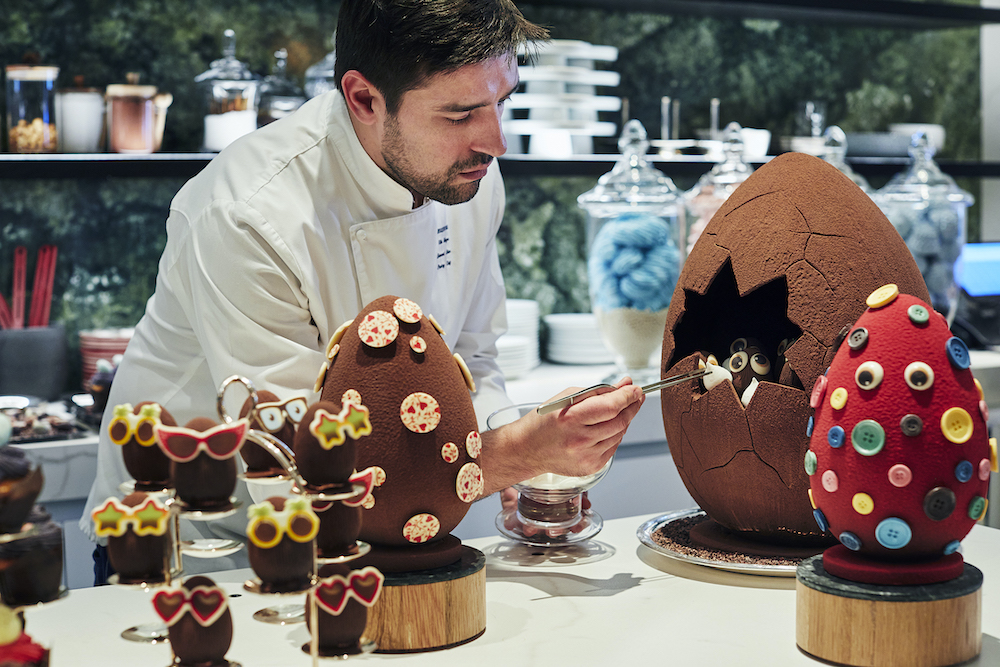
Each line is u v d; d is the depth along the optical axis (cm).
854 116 291
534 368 238
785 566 86
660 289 193
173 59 219
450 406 75
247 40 225
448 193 112
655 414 204
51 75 193
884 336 69
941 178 229
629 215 194
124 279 222
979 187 310
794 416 85
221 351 109
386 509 73
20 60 208
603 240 196
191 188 122
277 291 110
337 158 117
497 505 166
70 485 172
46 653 56
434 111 103
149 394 130
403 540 74
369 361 74
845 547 73
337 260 118
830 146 232
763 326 96
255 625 77
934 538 68
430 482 73
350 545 61
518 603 82
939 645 67
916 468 66
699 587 85
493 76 102
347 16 107
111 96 197
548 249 259
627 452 204
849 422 69
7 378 199
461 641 73
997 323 255
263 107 204
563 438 91
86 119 195
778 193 91
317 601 58
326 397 75
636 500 197
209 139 204
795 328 94
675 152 254
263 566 54
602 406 89
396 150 108
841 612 68
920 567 68
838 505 70
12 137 192
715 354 98
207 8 220
